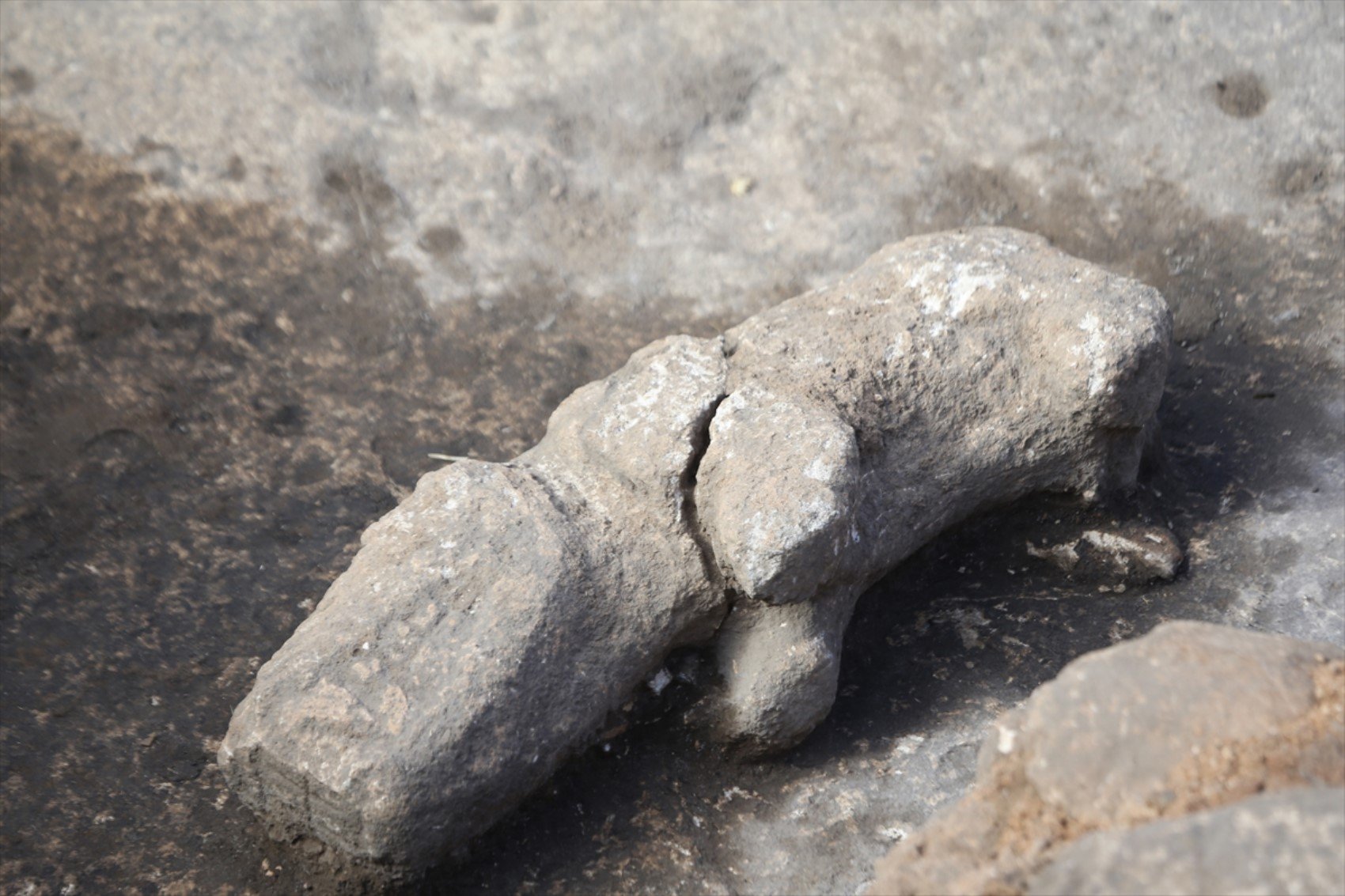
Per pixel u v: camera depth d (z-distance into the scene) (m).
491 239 3.85
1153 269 3.54
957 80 3.96
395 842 2.16
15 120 4.09
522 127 4.05
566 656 2.30
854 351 2.62
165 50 4.20
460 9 4.28
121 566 3.00
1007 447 2.63
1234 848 1.35
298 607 2.92
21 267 3.73
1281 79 3.78
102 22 4.25
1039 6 4.01
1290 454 3.00
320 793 2.18
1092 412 2.59
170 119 4.09
